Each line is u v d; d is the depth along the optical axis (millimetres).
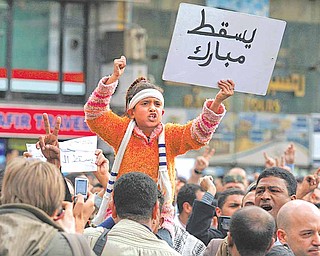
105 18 41688
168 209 11203
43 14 41844
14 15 41531
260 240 9680
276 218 12305
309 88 44281
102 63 41656
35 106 41312
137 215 9797
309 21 44375
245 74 12328
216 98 11312
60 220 9023
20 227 8180
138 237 9664
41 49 41812
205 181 14883
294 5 44062
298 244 11461
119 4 41469
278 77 43844
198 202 14562
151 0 41844
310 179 15016
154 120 11086
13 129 41031
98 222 11422
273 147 43406
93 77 41750
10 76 41406
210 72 12219
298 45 44156
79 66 41969
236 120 42812
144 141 11195
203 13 12148
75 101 41906
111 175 11297
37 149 12039
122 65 11156
